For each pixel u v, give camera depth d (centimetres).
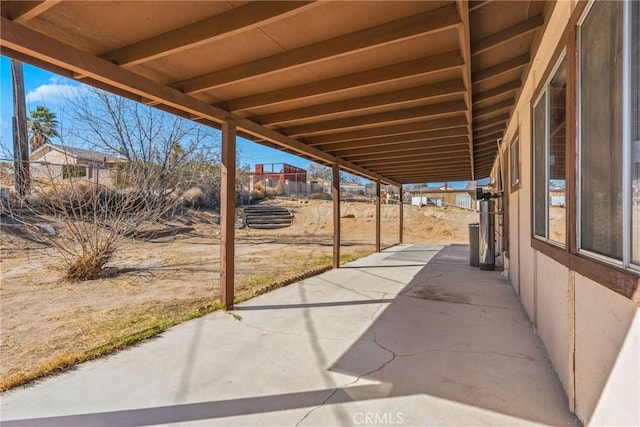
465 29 235
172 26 250
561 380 233
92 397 224
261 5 224
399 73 311
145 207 754
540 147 299
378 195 1038
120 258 782
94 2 221
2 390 231
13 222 889
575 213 194
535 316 337
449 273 658
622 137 142
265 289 520
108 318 396
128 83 294
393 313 402
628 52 136
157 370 261
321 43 274
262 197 2122
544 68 275
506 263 616
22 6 215
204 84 330
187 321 374
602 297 161
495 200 707
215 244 1111
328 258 880
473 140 615
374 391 229
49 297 495
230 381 244
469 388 230
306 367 264
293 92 365
